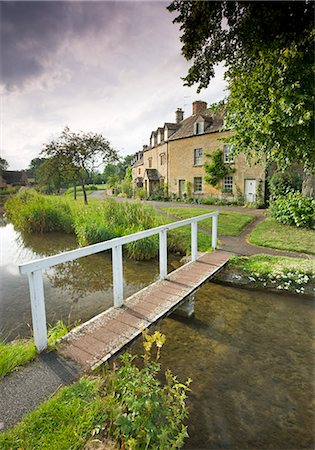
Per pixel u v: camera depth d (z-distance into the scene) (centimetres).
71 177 1745
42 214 1027
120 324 294
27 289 504
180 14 399
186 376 269
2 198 2447
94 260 669
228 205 1683
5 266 650
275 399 238
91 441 149
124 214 802
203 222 995
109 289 503
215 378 265
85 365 224
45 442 149
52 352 244
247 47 429
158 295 370
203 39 427
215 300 439
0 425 164
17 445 148
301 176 1141
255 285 461
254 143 550
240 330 353
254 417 219
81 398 182
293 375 268
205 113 2002
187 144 2002
